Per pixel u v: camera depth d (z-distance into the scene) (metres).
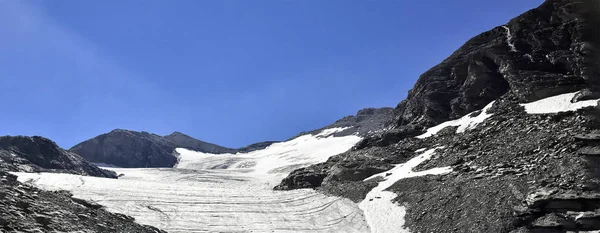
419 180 35.06
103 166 108.62
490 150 35.12
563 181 24.39
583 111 31.36
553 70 47.94
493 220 24.19
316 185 45.78
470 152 36.81
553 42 50.91
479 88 52.88
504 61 51.78
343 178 43.47
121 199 35.06
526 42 53.66
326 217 33.97
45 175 43.94
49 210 19.02
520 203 24.31
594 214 21.28
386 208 32.78
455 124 49.47
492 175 29.70
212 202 36.53
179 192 39.16
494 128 39.78
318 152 98.06
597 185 22.91
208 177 71.81
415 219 29.05
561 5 53.03
